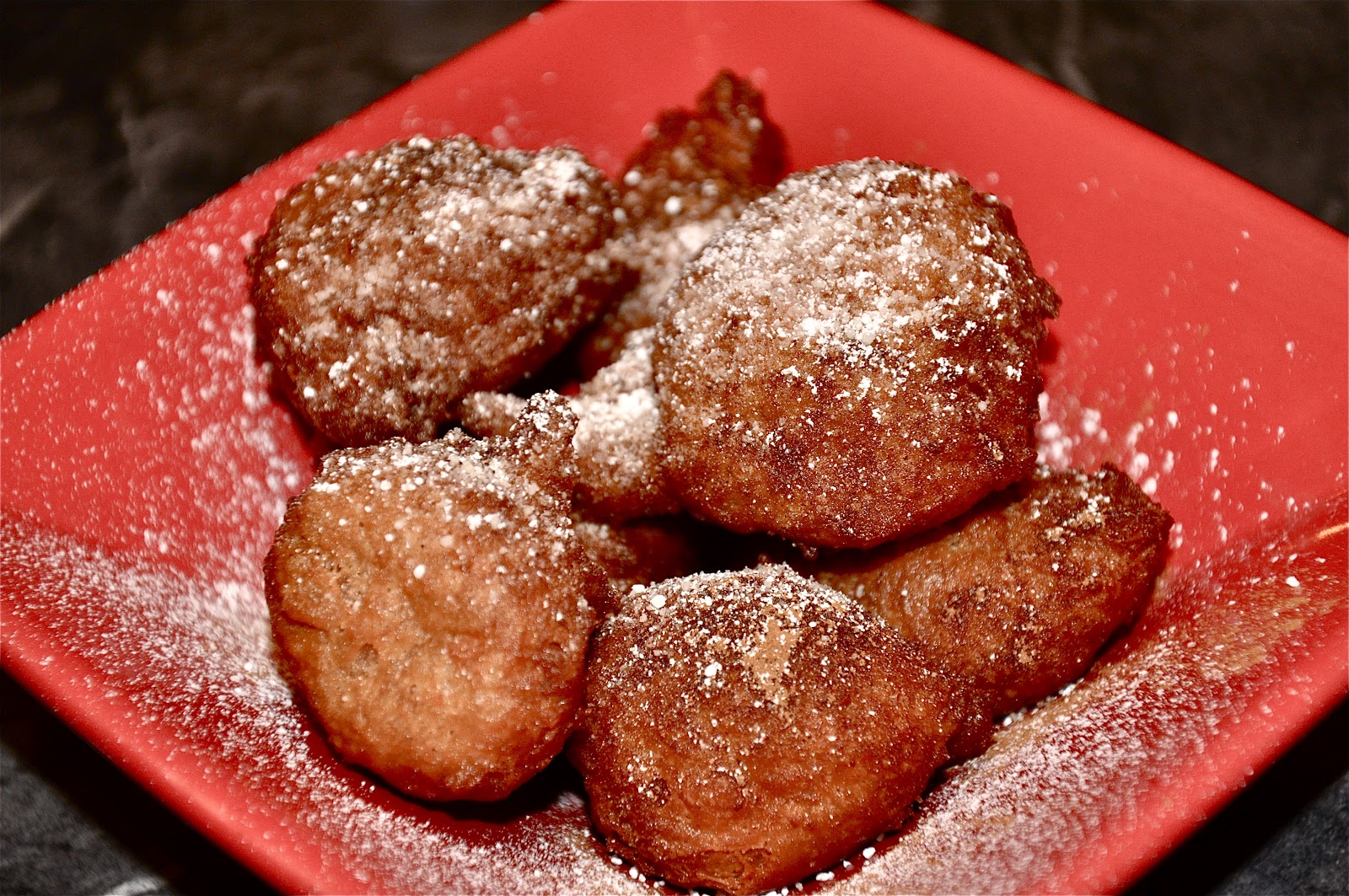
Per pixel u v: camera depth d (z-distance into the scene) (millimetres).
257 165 463
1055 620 338
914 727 321
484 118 407
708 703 319
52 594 328
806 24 407
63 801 362
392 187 358
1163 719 315
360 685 318
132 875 356
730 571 342
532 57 411
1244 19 474
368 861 307
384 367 351
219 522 364
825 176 355
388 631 319
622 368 364
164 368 368
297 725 330
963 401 335
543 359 368
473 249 354
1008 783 322
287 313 354
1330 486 347
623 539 358
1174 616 345
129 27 503
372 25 501
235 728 321
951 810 323
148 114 474
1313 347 357
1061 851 300
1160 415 370
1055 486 348
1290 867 347
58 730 369
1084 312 381
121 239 449
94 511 351
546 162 367
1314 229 362
